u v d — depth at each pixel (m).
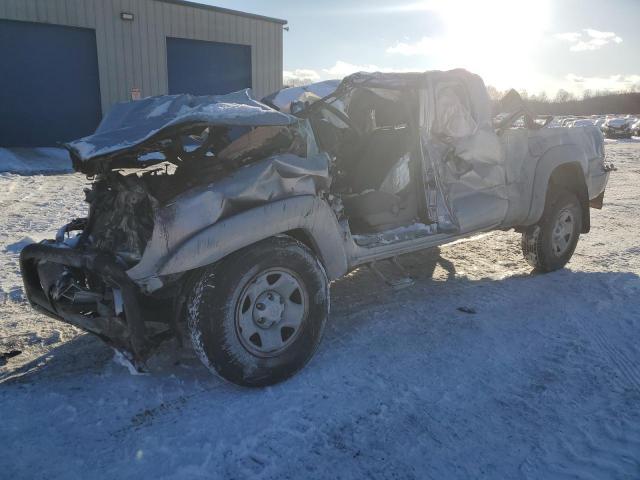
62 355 3.74
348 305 4.66
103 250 3.26
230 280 3.07
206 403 3.13
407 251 4.38
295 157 3.52
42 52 15.76
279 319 3.29
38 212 8.35
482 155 4.74
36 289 3.61
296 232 3.61
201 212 3.06
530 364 3.60
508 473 2.55
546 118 5.44
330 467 2.59
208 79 19.23
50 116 16.22
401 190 4.48
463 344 3.89
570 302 4.69
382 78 4.51
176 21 17.89
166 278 3.12
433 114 4.41
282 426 2.90
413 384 3.34
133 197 3.33
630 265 5.77
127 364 3.14
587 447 2.74
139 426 2.90
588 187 5.75
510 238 7.00
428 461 2.63
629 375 3.46
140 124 3.45
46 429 2.87
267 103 5.16
